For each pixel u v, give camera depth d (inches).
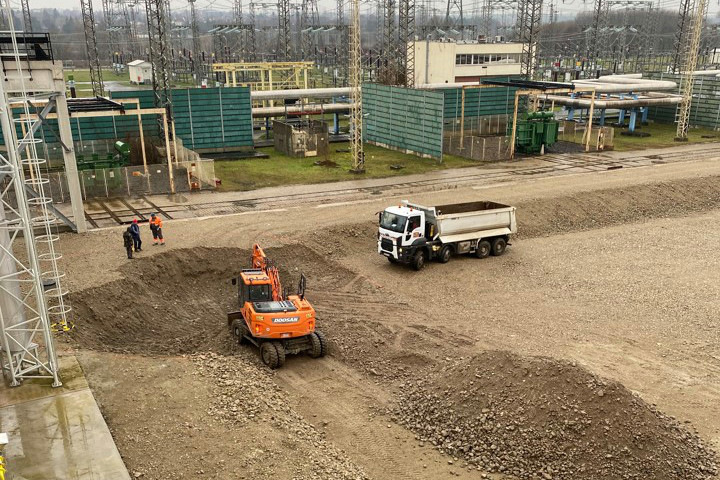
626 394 582.6
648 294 956.0
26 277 901.8
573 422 564.7
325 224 1218.6
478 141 2172.7
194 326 868.6
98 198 1429.6
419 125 1973.4
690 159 1951.3
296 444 558.9
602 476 532.1
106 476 494.0
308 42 4859.7
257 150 2091.5
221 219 1254.9
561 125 2353.6
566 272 1051.9
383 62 3036.4
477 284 1000.2
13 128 574.6
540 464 553.6
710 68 3508.9
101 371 668.7
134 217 1273.4
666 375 719.1
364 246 1169.4
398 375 723.4
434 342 792.3
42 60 991.6
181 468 515.2
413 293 965.2
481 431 592.4
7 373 633.0
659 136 2439.7
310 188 1556.3
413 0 2596.0
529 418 583.5
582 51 5866.1
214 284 1010.1
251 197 1456.7
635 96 2482.8
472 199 1416.1
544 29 7613.2
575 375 596.1
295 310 753.0
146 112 1406.3
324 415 644.1
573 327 842.2
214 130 1980.8
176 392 631.2
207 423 578.9
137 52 5915.4
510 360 641.6
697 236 1259.2
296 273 1039.6
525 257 1129.4
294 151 1961.1
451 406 628.1
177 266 1012.5
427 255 1091.9
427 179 1664.6
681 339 810.2
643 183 1547.7
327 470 526.0
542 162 1905.8
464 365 673.6
